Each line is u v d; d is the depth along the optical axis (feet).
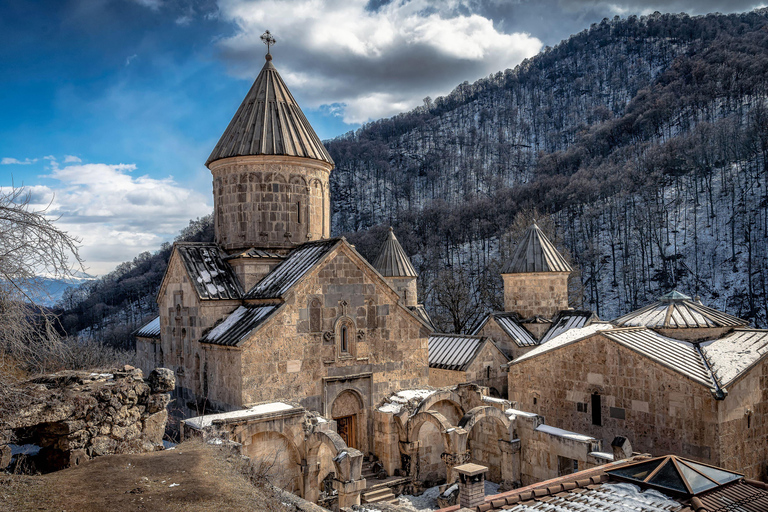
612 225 364.58
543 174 563.48
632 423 77.51
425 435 87.30
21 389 41.16
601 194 420.36
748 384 72.49
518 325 131.75
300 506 44.04
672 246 335.47
